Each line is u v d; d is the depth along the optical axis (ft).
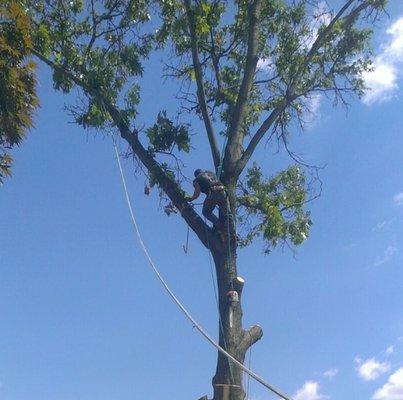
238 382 49.14
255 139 56.08
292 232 61.93
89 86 61.36
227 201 53.31
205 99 58.80
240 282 51.72
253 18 59.52
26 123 44.24
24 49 44.45
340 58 62.64
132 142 59.67
